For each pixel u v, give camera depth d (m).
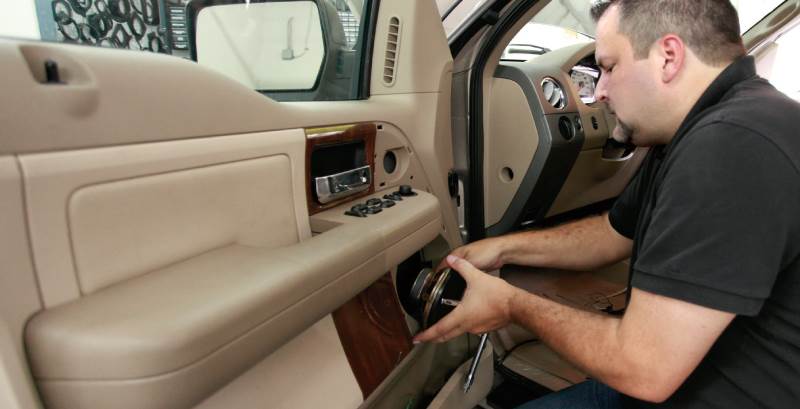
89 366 0.42
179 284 0.52
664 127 0.78
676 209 0.63
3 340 0.41
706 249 0.60
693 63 0.71
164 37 0.87
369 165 0.99
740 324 0.71
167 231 0.55
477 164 1.63
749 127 0.60
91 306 0.46
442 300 0.96
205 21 0.96
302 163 0.77
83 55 0.46
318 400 0.75
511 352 1.46
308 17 1.09
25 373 0.43
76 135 0.45
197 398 0.47
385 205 0.92
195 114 0.58
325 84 1.15
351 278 0.71
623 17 0.74
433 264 1.27
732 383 0.73
